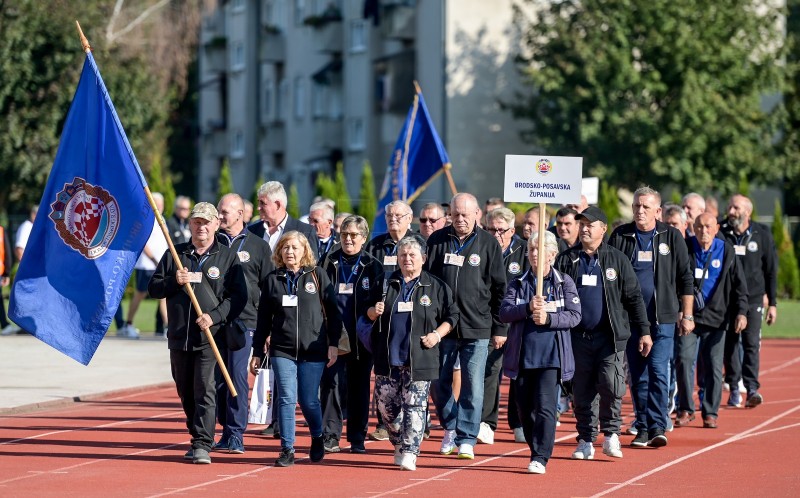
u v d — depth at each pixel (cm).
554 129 8319
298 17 10825
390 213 2531
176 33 9719
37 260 2298
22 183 8362
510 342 2228
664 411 2517
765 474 2212
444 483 2106
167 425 2825
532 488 2066
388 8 9212
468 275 2367
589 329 2336
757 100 8400
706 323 2814
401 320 2219
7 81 8100
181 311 2264
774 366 4225
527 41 8419
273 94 11288
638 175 8294
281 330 2253
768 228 3244
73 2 8250
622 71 7962
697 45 8038
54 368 3841
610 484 2106
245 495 1988
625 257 2364
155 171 7931
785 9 8431
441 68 8794
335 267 2484
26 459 2348
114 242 2288
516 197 2311
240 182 11712
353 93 9962
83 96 2333
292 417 2262
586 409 2369
